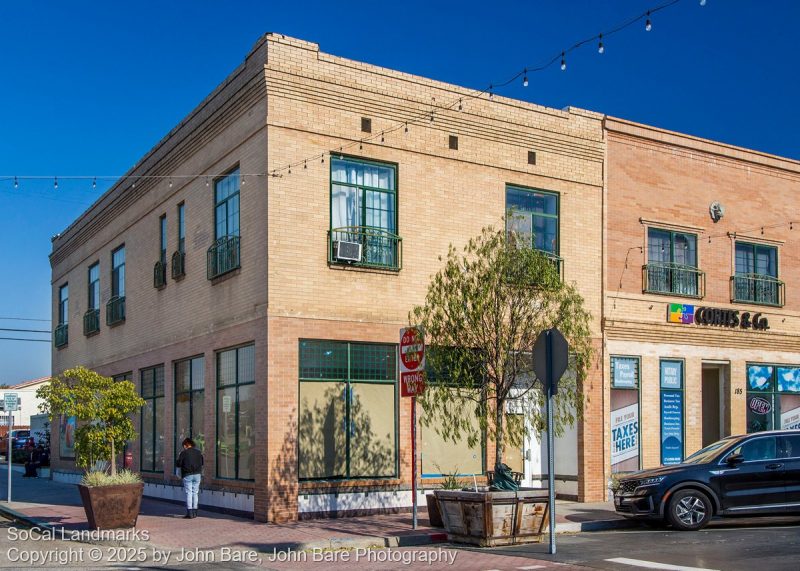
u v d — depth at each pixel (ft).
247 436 59.31
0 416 206.28
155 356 75.56
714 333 74.64
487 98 64.95
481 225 63.93
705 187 76.28
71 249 103.65
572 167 68.64
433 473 60.80
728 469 50.57
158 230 76.38
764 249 80.38
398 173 61.00
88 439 56.24
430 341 53.11
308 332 56.49
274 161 56.49
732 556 39.60
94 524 51.93
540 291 50.19
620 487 53.31
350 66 59.67
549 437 41.22
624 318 69.67
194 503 58.23
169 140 73.26
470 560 40.37
